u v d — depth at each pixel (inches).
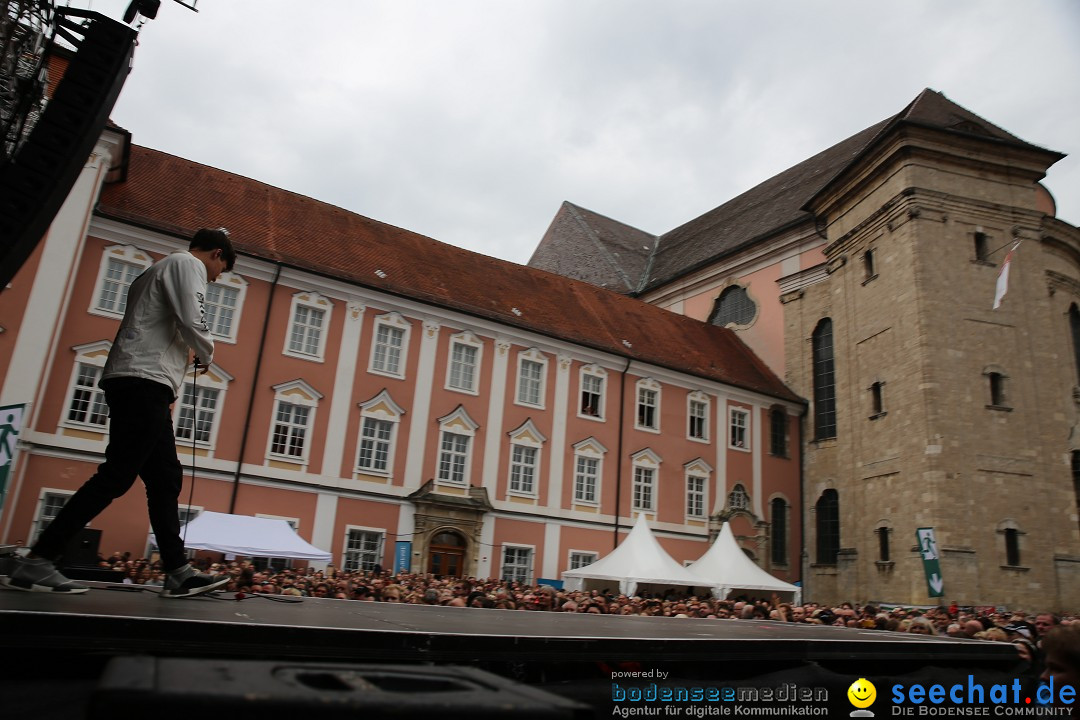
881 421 1517.0
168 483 185.3
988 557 1328.7
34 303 1005.2
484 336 1403.8
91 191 1084.5
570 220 2696.9
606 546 1448.1
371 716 59.9
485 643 133.6
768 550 1641.2
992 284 1481.3
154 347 176.1
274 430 1179.9
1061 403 1470.2
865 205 1633.9
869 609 864.9
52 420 1013.8
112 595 160.4
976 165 1529.3
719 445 1656.0
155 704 55.4
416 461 1282.0
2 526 953.5
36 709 104.4
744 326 1993.1
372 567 1214.3
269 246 1259.8
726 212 2450.8
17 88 228.8
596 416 1508.4
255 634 117.2
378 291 1296.8
